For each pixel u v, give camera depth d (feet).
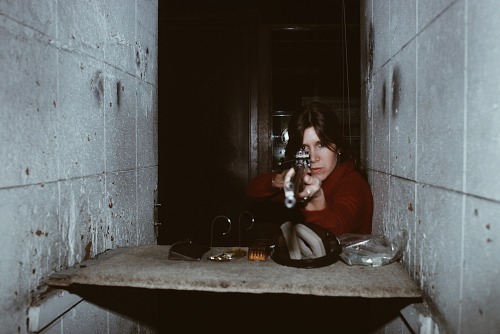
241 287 3.59
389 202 5.01
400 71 4.49
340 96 14.11
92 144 5.00
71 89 4.51
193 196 14.20
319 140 5.65
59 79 4.26
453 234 3.00
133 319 6.68
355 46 13.97
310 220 4.88
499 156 2.33
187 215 14.21
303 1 13.78
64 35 4.37
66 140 4.40
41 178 3.94
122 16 6.00
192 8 13.89
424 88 3.64
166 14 13.87
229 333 10.82
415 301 3.81
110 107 5.56
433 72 3.41
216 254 4.52
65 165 4.37
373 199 5.98
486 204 2.48
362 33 7.03
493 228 2.40
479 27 2.56
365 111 6.72
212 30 14.02
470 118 2.70
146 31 7.16
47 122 4.05
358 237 4.65
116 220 5.77
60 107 4.28
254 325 11.16
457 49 2.91
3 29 3.41
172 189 14.23
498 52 2.33
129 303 6.51
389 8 5.01
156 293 8.07
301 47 14.19
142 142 6.95
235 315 11.64
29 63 3.76
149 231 7.33
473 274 2.66
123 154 6.05
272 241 4.47
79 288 4.60
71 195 4.49
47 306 3.90
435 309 3.37
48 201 4.06
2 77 3.40
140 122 6.83
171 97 14.15
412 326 3.83
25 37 3.70
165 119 14.19
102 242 5.27
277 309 11.92
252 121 14.02
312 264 3.99
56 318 4.10
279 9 13.85
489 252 2.45
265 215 14.01
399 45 4.52
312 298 11.50
